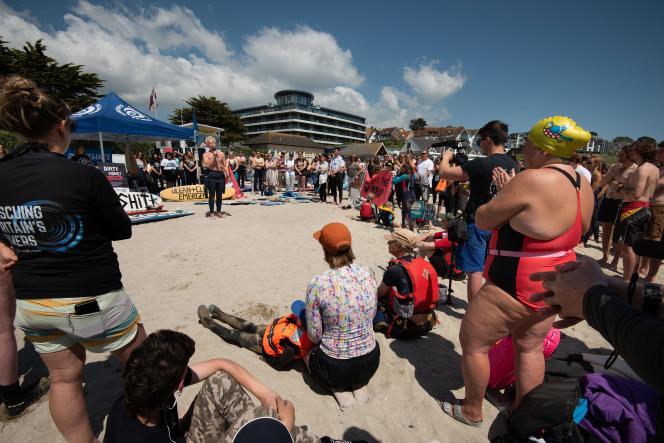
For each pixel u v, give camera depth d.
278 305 3.88
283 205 11.66
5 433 2.14
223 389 1.64
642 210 4.43
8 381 2.19
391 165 12.05
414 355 3.04
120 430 1.33
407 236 3.13
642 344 0.68
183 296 4.04
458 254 3.30
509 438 1.58
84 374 2.68
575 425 1.41
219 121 69.56
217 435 1.67
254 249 6.05
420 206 8.30
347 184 15.18
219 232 7.18
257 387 1.81
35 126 1.46
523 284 1.75
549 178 1.62
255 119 126.88
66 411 1.71
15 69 34.47
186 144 23.38
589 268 0.95
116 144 23.88
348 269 2.39
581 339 3.45
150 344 1.30
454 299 4.22
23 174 1.42
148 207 8.90
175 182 15.61
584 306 0.88
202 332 3.26
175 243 6.25
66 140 1.63
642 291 0.86
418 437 2.19
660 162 4.44
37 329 1.57
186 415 1.74
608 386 1.48
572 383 1.54
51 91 1.52
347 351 2.35
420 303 3.13
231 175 13.16
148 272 4.79
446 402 2.41
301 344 2.64
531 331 1.88
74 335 1.59
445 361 2.97
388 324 3.32
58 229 1.45
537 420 1.46
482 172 2.98
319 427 2.26
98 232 1.59
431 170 10.80
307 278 4.74
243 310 3.74
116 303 1.67
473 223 3.14
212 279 4.59
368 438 2.18
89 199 1.51
